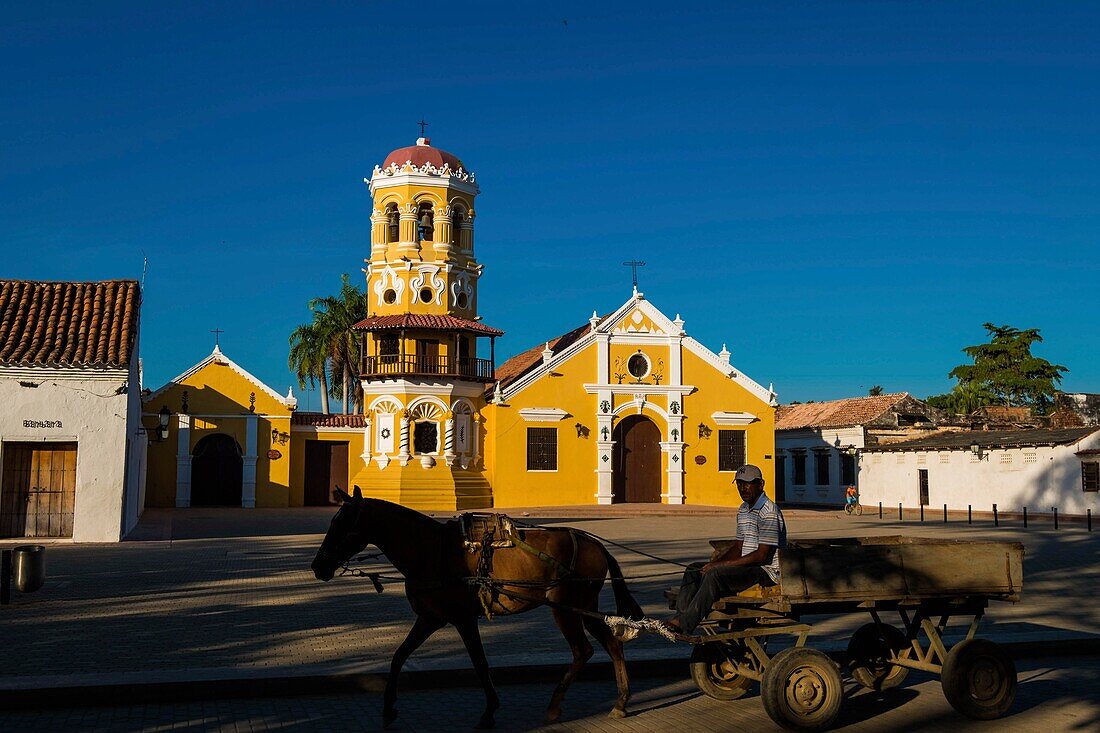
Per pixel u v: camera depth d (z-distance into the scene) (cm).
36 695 905
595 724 866
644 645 1173
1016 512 4228
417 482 4172
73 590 1625
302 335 5753
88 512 2430
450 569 868
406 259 4416
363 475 4291
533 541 883
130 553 2227
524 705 938
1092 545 2611
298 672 988
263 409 4456
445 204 4478
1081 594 1641
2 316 2567
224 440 4491
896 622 1346
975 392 7350
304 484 4562
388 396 4253
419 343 4384
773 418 4731
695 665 945
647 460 4628
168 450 4362
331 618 1363
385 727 852
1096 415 5484
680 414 4609
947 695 871
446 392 4278
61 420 2422
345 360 5753
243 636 1220
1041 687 998
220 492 4466
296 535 2777
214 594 1591
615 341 4578
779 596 847
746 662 933
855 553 861
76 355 2450
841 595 852
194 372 4416
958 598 895
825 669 830
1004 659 877
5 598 1472
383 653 1116
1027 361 7281
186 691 942
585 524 3400
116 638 1199
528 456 4419
